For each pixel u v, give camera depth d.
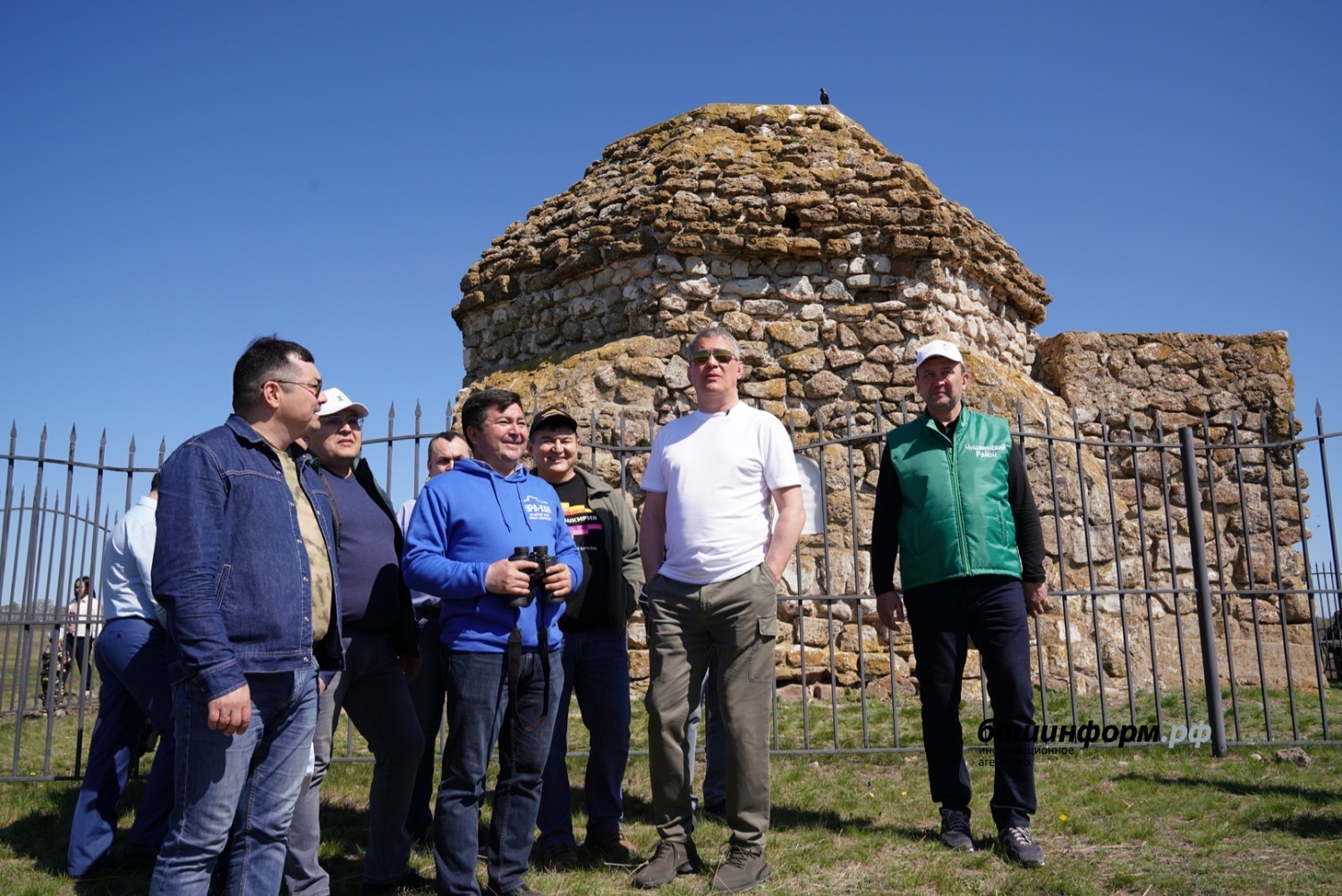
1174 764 5.48
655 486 3.85
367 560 3.48
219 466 2.60
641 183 9.46
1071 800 4.75
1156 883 3.52
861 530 8.32
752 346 8.84
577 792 5.10
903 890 3.54
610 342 9.24
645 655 7.91
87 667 5.59
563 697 3.98
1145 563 6.08
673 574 3.67
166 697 3.83
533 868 3.82
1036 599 4.19
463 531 3.37
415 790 4.23
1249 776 5.17
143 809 3.96
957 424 4.19
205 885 2.49
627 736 4.12
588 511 4.18
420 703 4.10
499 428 3.53
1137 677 8.45
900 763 5.71
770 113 9.93
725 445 3.71
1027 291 10.98
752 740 3.60
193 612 2.44
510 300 10.38
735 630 3.62
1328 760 5.52
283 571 2.64
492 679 3.25
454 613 3.31
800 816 4.58
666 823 3.69
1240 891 3.43
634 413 8.46
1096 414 10.20
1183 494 9.98
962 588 4.03
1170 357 10.53
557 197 10.48
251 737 2.58
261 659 2.57
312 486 3.07
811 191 9.20
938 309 9.35
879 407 6.18
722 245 8.96
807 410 8.80
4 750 6.83
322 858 4.05
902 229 9.13
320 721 3.29
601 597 4.07
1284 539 10.07
